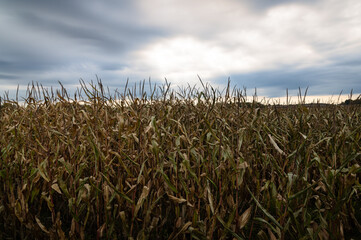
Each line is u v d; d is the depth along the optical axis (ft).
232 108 11.06
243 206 9.33
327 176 7.54
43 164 7.22
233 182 7.30
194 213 6.99
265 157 8.75
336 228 6.94
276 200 6.93
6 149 8.60
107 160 7.85
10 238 7.59
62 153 9.25
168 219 8.50
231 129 8.50
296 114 11.72
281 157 8.91
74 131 8.13
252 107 10.60
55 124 10.43
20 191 7.40
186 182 8.16
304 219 6.86
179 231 7.01
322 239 6.92
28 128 10.19
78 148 8.39
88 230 8.11
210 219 7.19
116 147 8.89
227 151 7.27
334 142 8.48
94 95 9.44
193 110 11.84
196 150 8.70
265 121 11.62
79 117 10.00
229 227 7.51
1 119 11.84
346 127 9.68
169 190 7.85
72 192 7.55
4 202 8.07
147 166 8.94
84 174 9.61
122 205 7.84
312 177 10.71
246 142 9.12
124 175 8.84
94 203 8.05
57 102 11.69
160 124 9.27
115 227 7.89
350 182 6.73
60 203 8.99
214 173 8.38
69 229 8.28
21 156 9.00
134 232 7.85
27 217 7.51
